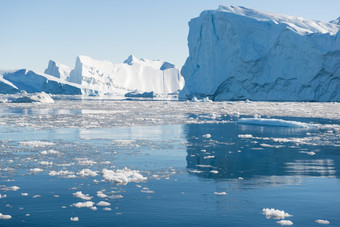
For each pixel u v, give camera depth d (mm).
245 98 73188
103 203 7977
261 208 7828
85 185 9555
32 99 58469
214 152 14586
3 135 19188
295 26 70500
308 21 79875
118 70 191000
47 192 8930
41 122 26375
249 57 69812
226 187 9438
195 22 83000
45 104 55219
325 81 64000
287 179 10273
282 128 23812
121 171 10984
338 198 8523
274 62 69188
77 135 19344
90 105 53000
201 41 78750
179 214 7426
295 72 66500
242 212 7570
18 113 35562
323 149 15438
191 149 15266
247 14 79688
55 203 8094
